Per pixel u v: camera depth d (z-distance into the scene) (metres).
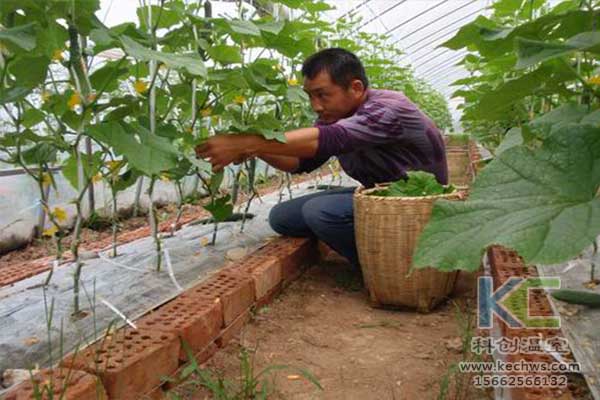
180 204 2.84
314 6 3.05
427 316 2.19
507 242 0.68
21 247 3.16
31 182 3.21
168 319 1.64
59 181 3.33
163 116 2.08
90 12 1.45
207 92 2.14
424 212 2.10
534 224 0.70
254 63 2.24
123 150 1.41
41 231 2.76
